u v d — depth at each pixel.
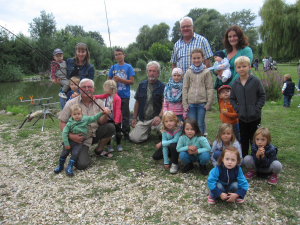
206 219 2.07
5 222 2.10
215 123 5.00
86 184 2.74
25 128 5.20
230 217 2.08
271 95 7.63
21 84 19.69
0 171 3.12
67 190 2.62
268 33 18.08
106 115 3.24
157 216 2.14
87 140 3.21
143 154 3.54
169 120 2.96
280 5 17.61
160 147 3.20
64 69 4.42
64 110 3.23
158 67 3.81
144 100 3.95
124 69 4.24
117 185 2.69
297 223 1.99
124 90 4.20
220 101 3.33
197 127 2.81
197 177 2.80
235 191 2.26
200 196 2.41
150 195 2.47
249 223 2.00
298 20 16.66
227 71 3.20
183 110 3.55
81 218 2.15
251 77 2.80
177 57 4.00
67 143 2.96
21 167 3.24
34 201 2.42
